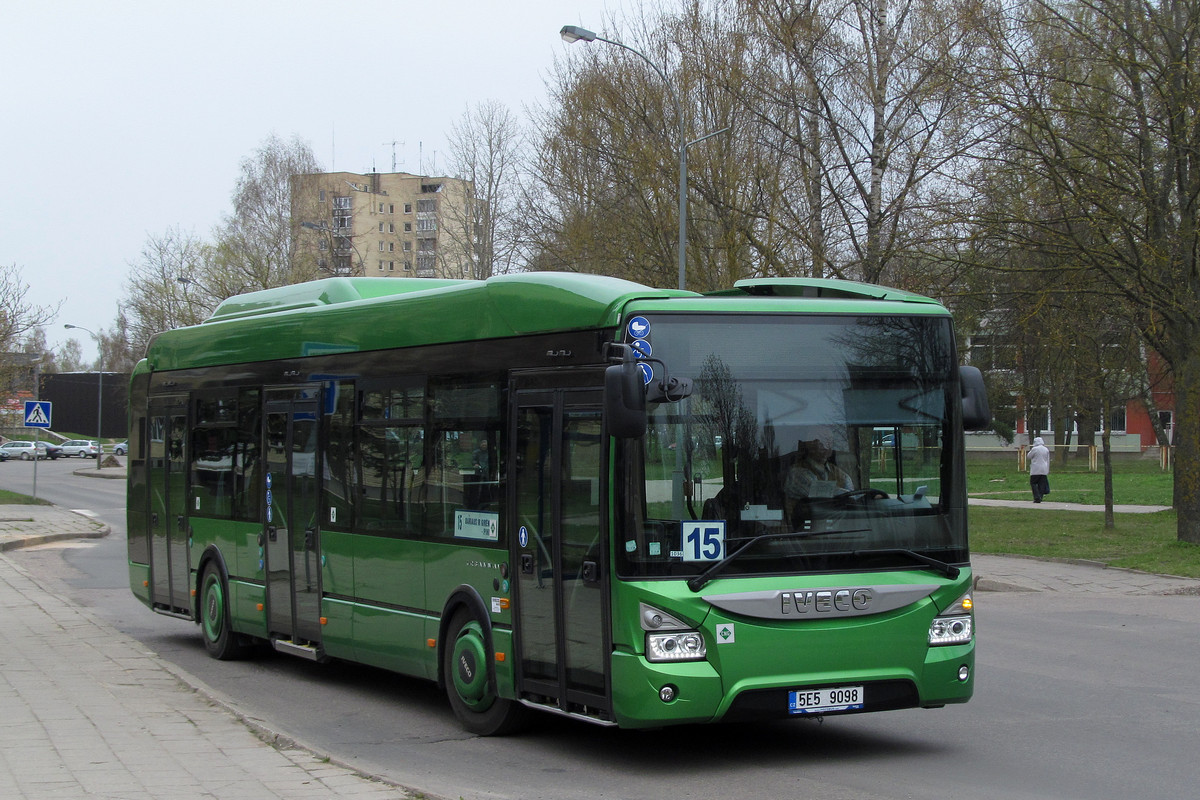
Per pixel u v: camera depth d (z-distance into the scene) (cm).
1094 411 3077
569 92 3156
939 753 825
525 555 851
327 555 1113
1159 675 1125
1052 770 770
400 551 1001
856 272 2705
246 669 1272
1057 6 2181
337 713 1016
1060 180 2064
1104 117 2038
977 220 2175
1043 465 3675
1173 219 2153
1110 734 878
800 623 762
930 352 826
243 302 1370
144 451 1540
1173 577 1880
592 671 782
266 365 1245
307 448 1155
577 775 775
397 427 1016
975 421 828
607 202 3123
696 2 2970
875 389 807
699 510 761
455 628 937
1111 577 1919
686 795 718
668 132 2986
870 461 798
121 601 1912
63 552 2733
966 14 2180
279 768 733
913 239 2333
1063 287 2212
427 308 987
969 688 806
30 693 1010
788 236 2694
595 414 789
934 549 805
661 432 764
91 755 770
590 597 784
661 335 775
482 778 768
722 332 785
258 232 6359
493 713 897
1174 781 739
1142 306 2192
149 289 5912
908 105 2572
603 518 771
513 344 879
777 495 775
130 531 1573
